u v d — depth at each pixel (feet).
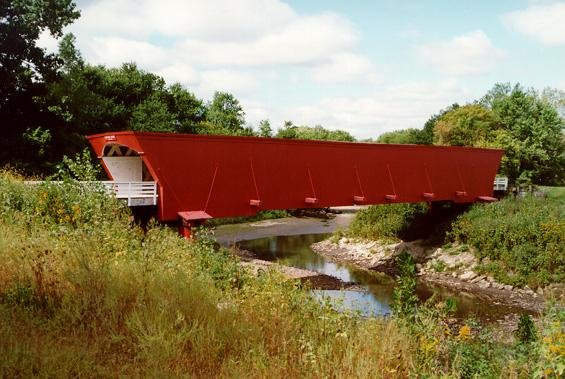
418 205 111.45
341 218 171.42
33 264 22.18
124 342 17.83
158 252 28.99
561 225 82.79
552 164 167.84
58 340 16.76
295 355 18.75
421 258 95.81
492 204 101.24
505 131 157.07
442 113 221.05
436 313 24.81
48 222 31.99
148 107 146.82
